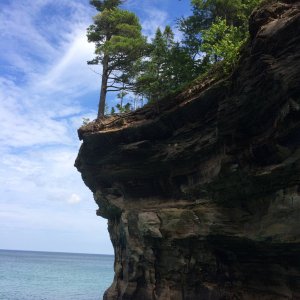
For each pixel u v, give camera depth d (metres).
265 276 20.84
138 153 26.92
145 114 26.75
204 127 22.64
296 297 19.00
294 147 16.78
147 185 28.36
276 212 18.22
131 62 38.31
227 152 19.78
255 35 17.34
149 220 26.55
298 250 17.83
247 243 20.50
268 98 17.08
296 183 17.28
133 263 28.80
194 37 36.53
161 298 26.36
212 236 22.12
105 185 32.38
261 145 18.03
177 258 25.30
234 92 18.92
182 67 32.81
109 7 41.81
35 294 49.75
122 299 29.33
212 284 23.61
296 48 15.49
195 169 23.70
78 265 164.38
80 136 30.80
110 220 34.62
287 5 16.72
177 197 25.89
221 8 35.47
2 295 47.09
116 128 28.31
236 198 20.78
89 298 47.34
